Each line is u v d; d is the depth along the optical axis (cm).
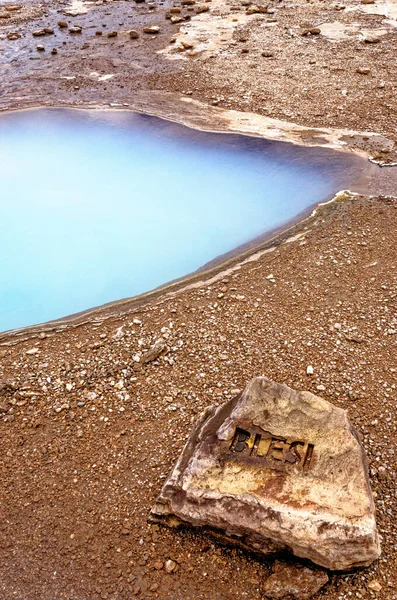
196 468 296
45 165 705
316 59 890
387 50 901
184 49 968
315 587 273
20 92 865
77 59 967
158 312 464
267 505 277
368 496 279
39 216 634
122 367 412
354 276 482
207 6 1173
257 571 290
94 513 324
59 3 1291
